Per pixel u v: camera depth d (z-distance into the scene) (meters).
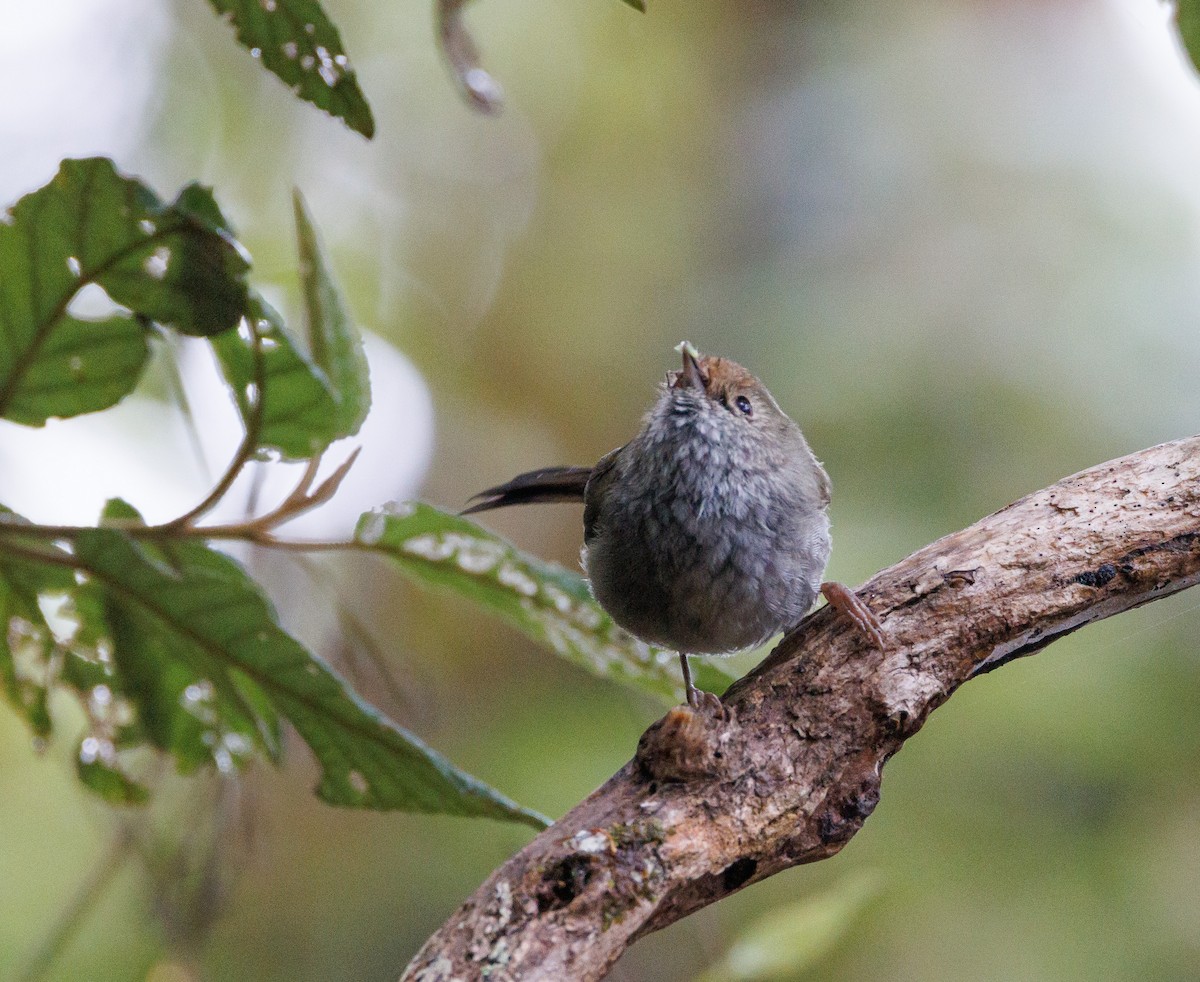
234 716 5.19
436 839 11.12
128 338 4.43
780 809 4.87
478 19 14.47
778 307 12.21
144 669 5.17
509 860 4.47
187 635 4.43
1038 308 10.98
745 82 13.96
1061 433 10.59
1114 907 9.80
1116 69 11.80
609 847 4.50
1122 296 10.84
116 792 5.73
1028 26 12.15
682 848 4.64
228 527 4.62
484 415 14.88
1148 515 5.46
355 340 4.84
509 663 12.54
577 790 10.81
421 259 15.11
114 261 4.12
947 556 5.44
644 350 14.12
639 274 14.45
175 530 4.57
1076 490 5.57
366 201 14.77
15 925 10.28
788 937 5.83
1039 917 9.88
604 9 14.53
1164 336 10.67
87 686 5.37
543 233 14.97
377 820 11.11
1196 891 9.74
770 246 12.88
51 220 4.03
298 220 4.66
